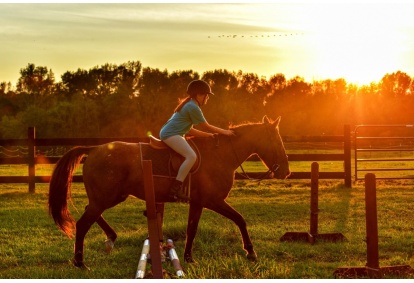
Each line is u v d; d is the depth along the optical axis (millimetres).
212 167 7668
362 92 87500
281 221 11188
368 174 6707
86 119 67125
